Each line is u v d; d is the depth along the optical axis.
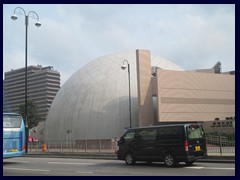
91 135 48.19
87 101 50.66
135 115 48.03
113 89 50.53
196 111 46.62
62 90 57.62
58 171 16.30
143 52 46.16
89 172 15.56
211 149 24.00
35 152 34.03
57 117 53.53
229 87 50.41
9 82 91.06
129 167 17.33
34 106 75.38
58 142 35.34
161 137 17.34
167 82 45.09
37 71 114.06
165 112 44.16
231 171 14.58
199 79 47.88
